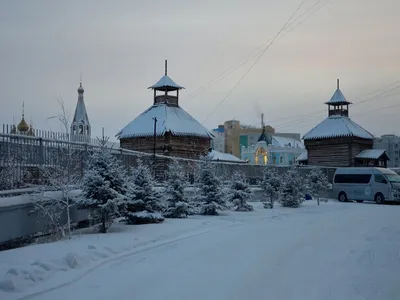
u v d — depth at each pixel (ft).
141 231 51.42
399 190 126.11
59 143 49.73
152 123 148.56
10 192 41.19
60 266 31.27
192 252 40.14
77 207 48.67
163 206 63.77
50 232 47.06
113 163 50.96
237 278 30.22
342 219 75.61
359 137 185.37
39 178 46.16
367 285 29.17
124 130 152.76
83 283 28.09
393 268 34.68
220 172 118.52
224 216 79.00
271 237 51.21
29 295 24.85
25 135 44.75
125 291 26.35
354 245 45.96
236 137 403.34
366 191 131.85
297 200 107.76
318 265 35.47
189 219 69.26
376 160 190.29
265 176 108.06
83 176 50.80
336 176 140.87
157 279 29.53
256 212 89.30
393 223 68.80
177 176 74.54
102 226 50.03
